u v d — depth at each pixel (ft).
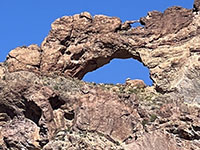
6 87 283.59
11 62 295.89
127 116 271.69
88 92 277.85
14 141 273.13
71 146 257.34
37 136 272.31
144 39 299.58
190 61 288.71
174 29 297.53
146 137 262.67
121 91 285.64
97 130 267.59
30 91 280.51
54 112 275.80
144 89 290.15
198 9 299.38
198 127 261.85
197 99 279.08
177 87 283.18
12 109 281.74
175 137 262.26
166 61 292.20
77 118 269.64
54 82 286.66
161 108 271.90
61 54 300.40
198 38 293.02
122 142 265.54
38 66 297.12
